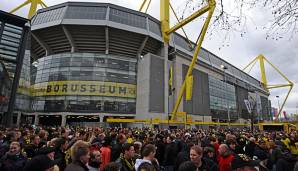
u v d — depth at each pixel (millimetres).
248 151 7789
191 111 69062
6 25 27688
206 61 84000
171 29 64688
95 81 58688
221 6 4129
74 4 61406
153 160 4629
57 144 5473
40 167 3189
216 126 71688
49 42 64938
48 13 63281
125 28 60156
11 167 4578
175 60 69062
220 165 5180
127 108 61000
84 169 3498
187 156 5727
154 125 47156
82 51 64625
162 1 71750
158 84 61969
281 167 5625
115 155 5898
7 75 26859
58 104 57219
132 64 65125
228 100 93188
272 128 36844
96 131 11461
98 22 57719
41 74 61969
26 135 9391
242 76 116000
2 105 26094
